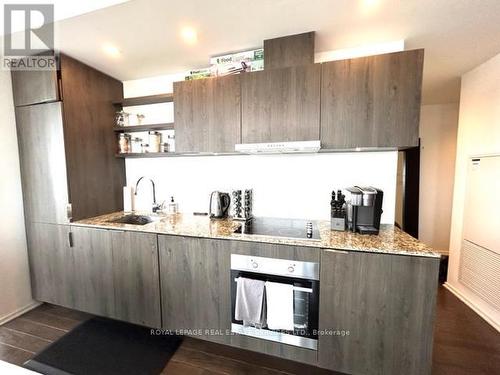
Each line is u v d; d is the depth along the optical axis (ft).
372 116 5.13
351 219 5.62
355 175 6.48
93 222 6.79
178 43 6.08
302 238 5.17
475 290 7.57
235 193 7.16
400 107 4.98
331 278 4.74
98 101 7.60
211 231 5.78
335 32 5.57
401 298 4.44
